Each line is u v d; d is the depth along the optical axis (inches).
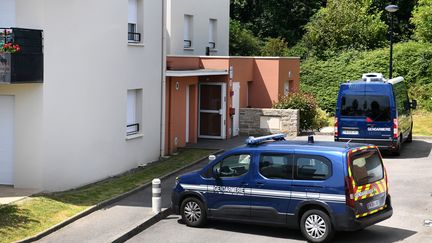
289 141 481.4
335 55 1482.5
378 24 1574.8
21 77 539.5
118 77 677.9
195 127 920.3
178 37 1015.6
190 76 890.7
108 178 661.3
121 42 682.2
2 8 570.9
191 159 776.3
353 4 1572.3
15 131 573.9
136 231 476.7
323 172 430.6
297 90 1123.9
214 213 478.9
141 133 742.5
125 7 687.1
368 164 445.4
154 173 689.6
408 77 1393.9
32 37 554.3
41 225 471.2
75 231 467.8
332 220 423.8
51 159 578.9
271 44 1588.3
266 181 452.1
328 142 470.3
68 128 596.1
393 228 479.2
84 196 566.6
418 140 1008.9
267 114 1001.5
